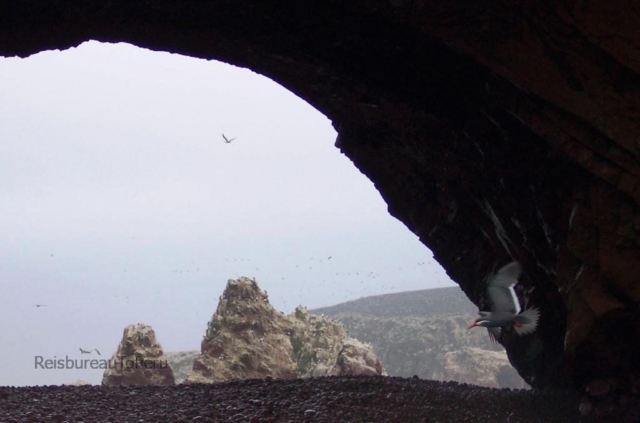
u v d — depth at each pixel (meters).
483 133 16.39
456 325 73.06
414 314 84.44
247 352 35.12
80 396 16.47
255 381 19.19
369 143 20.48
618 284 12.75
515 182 16.39
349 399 14.32
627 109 12.38
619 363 13.09
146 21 16.95
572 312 13.18
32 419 12.58
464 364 61.38
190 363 62.75
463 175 17.86
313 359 38.94
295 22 16.30
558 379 18.16
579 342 12.91
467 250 20.27
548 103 13.23
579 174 13.95
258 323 36.66
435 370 68.56
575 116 13.00
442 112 16.80
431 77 16.11
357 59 16.73
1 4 15.09
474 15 12.58
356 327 80.69
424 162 19.06
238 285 37.38
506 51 12.71
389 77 16.77
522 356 18.92
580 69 12.45
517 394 16.48
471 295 20.72
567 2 11.93
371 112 18.28
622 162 12.71
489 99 14.83
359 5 13.88
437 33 13.01
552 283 17.14
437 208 20.53
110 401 15.55
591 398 13.45
